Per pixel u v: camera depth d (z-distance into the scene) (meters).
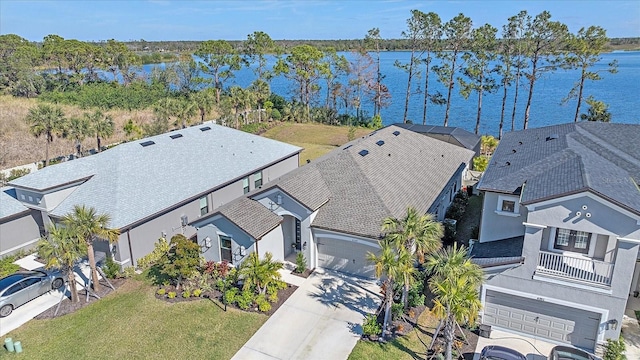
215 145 33.00
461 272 15.22
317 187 24.12
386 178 25.69
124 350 16.80
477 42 53.59
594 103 48.88
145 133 47.88
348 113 78.06
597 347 16.16
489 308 18.00
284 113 67.31
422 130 43.56
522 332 17.67
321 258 23.06
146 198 24.72
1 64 80.81
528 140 27.06
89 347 16.98
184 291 20.67
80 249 19.42
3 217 23.88
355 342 17.05
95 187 24.94
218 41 82.44
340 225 21.66
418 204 24.67
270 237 22.42
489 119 76.56
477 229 26.55
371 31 69.19
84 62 92.12
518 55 52.47
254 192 23.80
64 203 24.20
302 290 20.92
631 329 17.48
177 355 16.48
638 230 14.49
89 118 41.41
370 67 76.94
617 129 26.39
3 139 46.97
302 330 17.89
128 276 22.27
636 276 19.36
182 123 48.75
